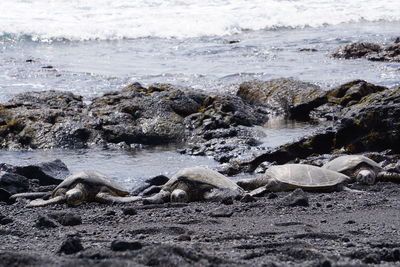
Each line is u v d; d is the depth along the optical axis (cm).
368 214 2030
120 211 2203
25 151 3734
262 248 1547
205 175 2445
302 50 6575
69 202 2338
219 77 5447
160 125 3950
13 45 7000
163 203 2336
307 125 4225
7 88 5044
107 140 3850
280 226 1867
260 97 4734
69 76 5525
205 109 4212
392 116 3170
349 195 2359
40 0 8644
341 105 4472
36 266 1288
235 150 3547
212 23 7969
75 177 2456
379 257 1399
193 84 5209
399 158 3023
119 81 5344
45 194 2531
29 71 5691
